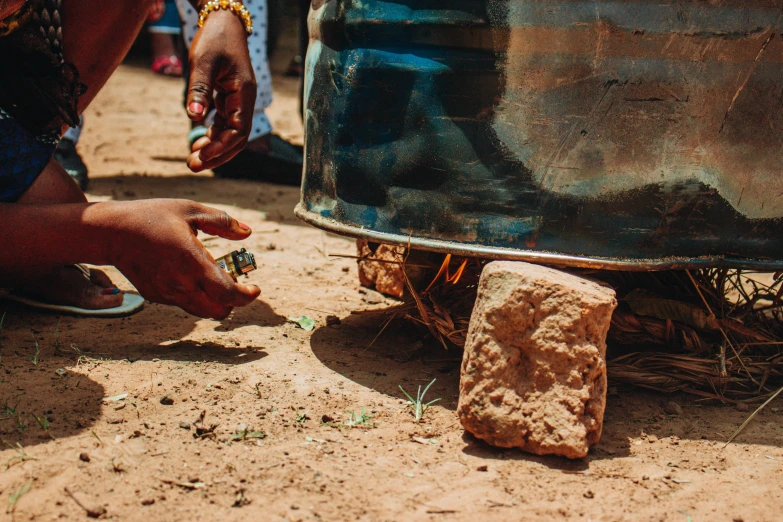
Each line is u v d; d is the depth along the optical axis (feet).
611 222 5.64
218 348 6.20
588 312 5.34
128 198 9.11
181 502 5.00
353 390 5.83
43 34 6.13
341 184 5.97
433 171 5.72
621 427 5.63
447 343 6.31
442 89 5.66
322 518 4.95
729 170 5.65
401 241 5.79
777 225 5.77
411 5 5.67
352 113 5.87
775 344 6.13
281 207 9.27
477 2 5.56
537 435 5.34
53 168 6.35
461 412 5.44
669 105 5.56
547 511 5.04
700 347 6.05
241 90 6.34
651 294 6.07
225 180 10.66
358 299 7.02
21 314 6.51
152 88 18.98
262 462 5.24
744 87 5.59
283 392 5.77
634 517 5.03
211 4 6.37
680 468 5.34
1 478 5.08
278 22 22.26
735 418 5.74
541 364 5.36
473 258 6.24
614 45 5.51
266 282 7.22
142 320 6.51
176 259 5.77
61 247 5.81
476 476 5.22
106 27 6.48
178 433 5.41
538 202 5.64
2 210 5.78
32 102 6.13
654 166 5.60
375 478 5.17
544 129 5.59
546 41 5.53
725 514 5.06
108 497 5.01
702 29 5.51
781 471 5.33
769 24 5.55
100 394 5.67
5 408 5.49
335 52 5.93
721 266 5.76
